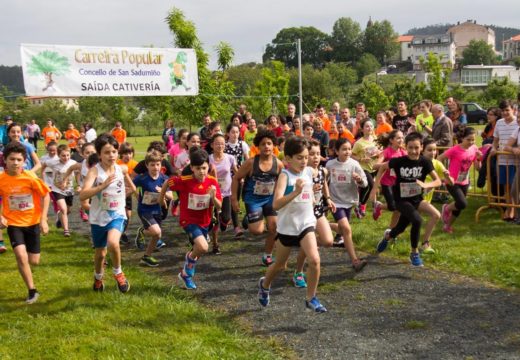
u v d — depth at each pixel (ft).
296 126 44.06
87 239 27.94
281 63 110.42
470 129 25.52
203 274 21.48
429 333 15.02
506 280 18.84
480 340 14.43
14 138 28.17
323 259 22.75
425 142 23.70
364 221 29.12
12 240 17.95
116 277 18.71
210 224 20.80
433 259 21.66
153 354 13.67
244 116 44.14
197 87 50.70
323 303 17.72
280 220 16.35
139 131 158.51
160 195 20.47
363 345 14.47
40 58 43.45
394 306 17.15
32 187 18.39
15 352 14.06
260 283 17.21
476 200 34.24
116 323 16.03
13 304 17.81
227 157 25.57
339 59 402.72
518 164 27.71
